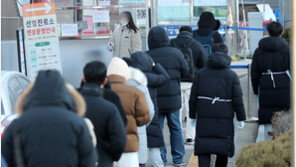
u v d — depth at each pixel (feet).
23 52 67.87
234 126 38.73
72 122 21.13
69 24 71.26
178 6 91.81
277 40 45.37
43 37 62.18
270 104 46.32
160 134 41.78
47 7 61.98
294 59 23.45
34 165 20.66
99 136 26.76
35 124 20.85
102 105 26.84
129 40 62.80
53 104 21.27
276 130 41.98
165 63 44.24
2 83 36.55
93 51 71.77
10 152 22.41
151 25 90.17
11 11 80.84
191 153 49.80
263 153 29.25
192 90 38.78
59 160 20.70
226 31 77.30
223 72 38.04
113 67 33.35
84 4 72.02
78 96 23.12
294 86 23.43
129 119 32.83
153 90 41.09
